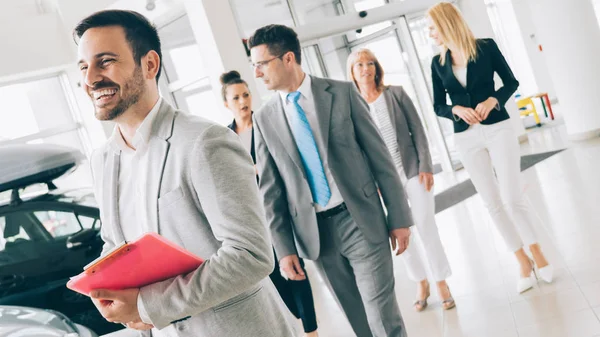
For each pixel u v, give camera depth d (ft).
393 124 12.69
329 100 8.82
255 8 26.25
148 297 4.35
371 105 12.89
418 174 12.62
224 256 4.36
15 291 14.57
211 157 4.52
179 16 24.32
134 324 4.63
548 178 21.13
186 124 4.74
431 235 12.73
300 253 9.18
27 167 14.02
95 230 15.58
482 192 12.16
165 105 4.90
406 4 29.78
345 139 8.75
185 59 24.88
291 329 5.30
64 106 31.01
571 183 19.27
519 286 12.25
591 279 11.67
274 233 9.23
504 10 46.65
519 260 12.23
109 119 4.73
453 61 11.97
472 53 11.62
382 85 12.87
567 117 26.21
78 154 15.35
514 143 11.77
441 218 21.63
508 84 11.75
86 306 14.58
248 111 13.71
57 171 14.52
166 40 25.36
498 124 11.74
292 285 11.57
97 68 4.62
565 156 23.99
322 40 28.02
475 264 15.15
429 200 12.67
